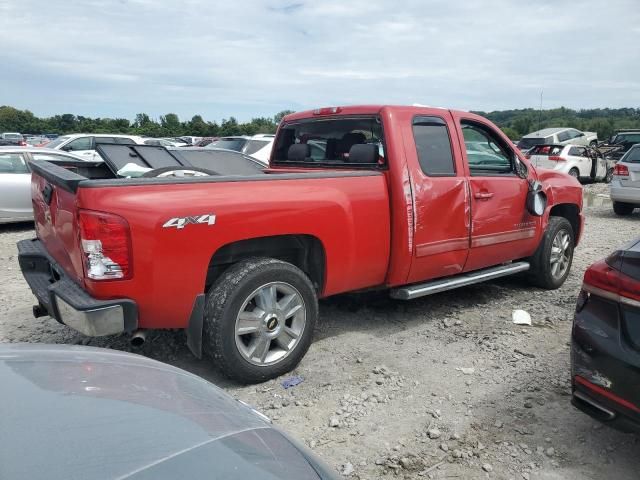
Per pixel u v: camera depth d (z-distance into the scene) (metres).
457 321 4.93
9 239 9.03
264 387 3.66
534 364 4.07
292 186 3.72
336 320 4.93
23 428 1.48
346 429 3.19
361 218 4.08
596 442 3.09
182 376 2.23
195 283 3.34
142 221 3.10
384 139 4.32
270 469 1.56
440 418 3.31
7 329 4.71
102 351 2.33
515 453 2.98
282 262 3.69
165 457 1.45
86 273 3.09
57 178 3.40
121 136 17.06
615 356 2.68
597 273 2.88
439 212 4.49
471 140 4.96
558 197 5.87
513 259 5.54
